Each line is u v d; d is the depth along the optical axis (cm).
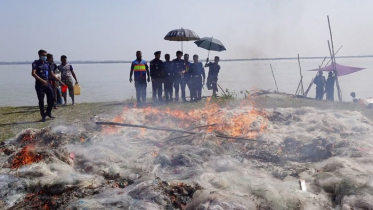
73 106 1614
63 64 1650
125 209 494
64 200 540
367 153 740
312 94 3769
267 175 673
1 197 567
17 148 835
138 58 1605
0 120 1264
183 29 1698
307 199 518
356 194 521
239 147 891
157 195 532
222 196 505
